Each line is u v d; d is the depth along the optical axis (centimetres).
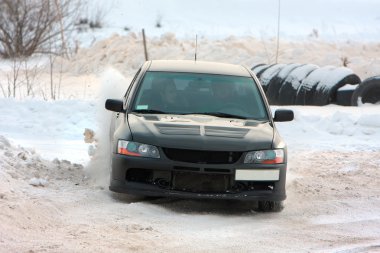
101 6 10288
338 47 8056
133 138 2200
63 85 5722
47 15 7656
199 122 2320
